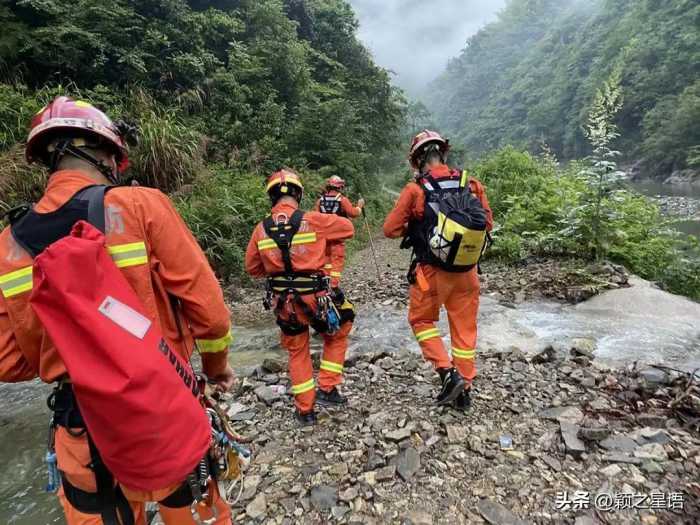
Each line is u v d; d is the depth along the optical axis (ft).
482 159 50.70
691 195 111.34
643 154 177.37
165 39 37.73
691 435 8.98
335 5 79.51
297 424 10.18
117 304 3.83
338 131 51.75
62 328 3.58
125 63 35.81
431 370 12.62
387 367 13.00
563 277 21.62
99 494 4.29
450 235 9.14
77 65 33.12
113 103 32.45
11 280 4.12
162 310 4.62
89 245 3.77
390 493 7.71
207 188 29.99
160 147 29.25
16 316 4.12
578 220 24.25
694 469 7.96
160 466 3.80
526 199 32.32
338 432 9.73
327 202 21.09
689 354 13.41
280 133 46.80
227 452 5.41
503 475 8.01
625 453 8.40
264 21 53.21
